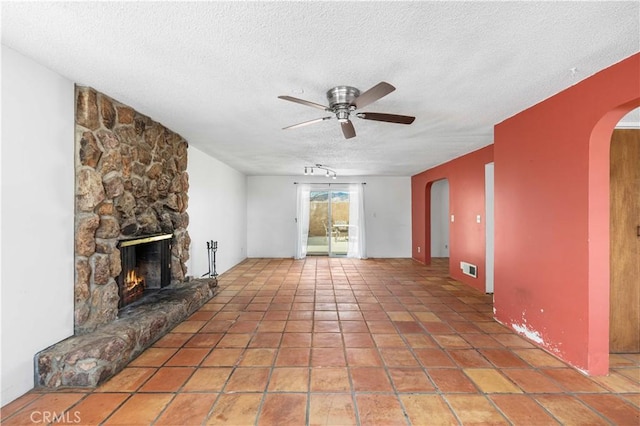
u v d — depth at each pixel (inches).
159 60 75.5
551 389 79.1
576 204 87.4
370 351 101.3
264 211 300.5
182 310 127.6
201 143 163.5
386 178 301.9
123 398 74.9
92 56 74.1
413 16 57.6
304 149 177.0
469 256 190.7
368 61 75.0
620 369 88.5
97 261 95.8
